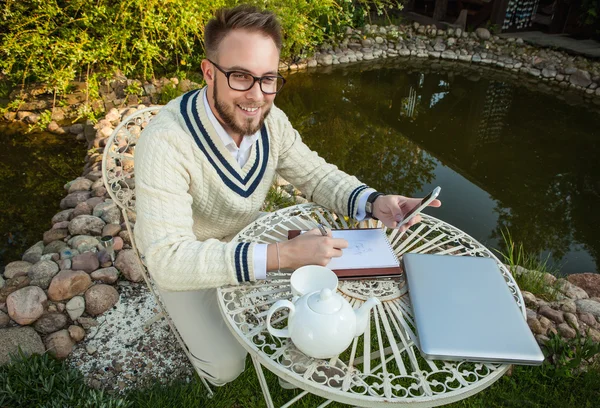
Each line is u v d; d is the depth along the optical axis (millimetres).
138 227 1386
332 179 1523
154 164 1143
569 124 4863
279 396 1557
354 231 1395
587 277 2361
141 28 3971
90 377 1626
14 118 3783
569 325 1876
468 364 1024
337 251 1171
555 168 3896
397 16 7762
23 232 2498
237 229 1508
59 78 3562
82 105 3742
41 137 3566
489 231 2961
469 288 1184
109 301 1909
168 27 4051
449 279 1212
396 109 5004
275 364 999
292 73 5688
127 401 1513
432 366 1007
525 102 5422
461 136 4453
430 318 1077
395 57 6559
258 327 1105
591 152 4234
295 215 1597
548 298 2092
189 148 1198
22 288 1851
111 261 2100
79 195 2666
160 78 4473
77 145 3486
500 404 1567
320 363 1006
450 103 5293
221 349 1343
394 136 4340
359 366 1544
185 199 1184
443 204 3238
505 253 2758
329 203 1523
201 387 1555
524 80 6094
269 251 1133
